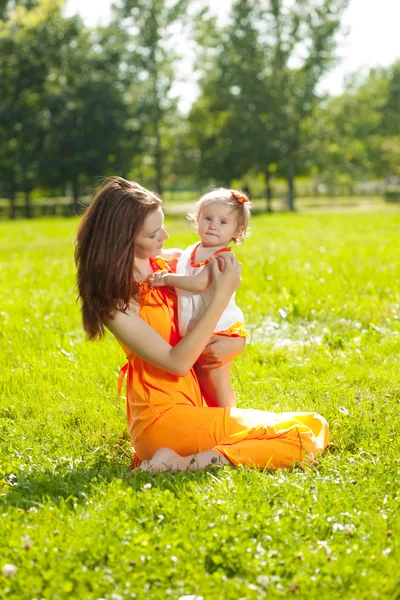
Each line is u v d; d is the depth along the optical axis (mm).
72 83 55125
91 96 53438
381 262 12930
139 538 3033
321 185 86875
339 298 9320
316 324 7969
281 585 2760
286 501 3477
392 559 2924
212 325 3930
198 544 3033
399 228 22578
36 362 6508
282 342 7340
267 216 37500
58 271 13383
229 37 55031
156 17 54625
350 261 13070
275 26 54938
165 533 3150
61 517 3354
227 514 3289
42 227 32188
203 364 4305
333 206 64062
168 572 2844
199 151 59719
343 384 5641
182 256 4168
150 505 3385
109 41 55594
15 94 54375
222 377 4328
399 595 2736
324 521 3229
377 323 8109
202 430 4027
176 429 4031
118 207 3844
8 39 52469
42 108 54062
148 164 59844
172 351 3934
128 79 55469
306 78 55406
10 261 15938
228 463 3992
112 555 2941
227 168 57875
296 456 4055
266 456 4031
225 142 56438
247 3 54719
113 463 4309
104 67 55125
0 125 53062
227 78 55594
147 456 4148
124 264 3832
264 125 55688
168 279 3975
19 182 56438
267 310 8758
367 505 3467
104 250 3834
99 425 4969
